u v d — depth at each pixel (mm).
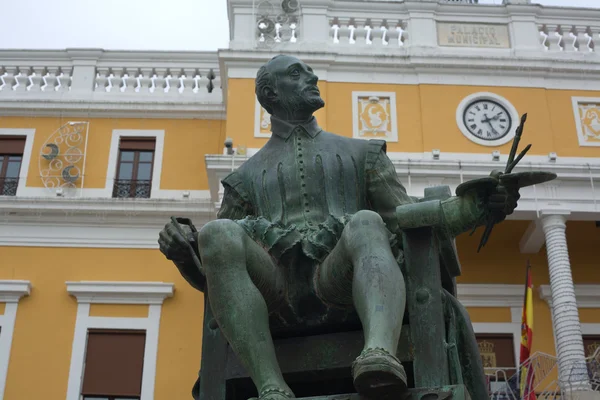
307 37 20359
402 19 20828
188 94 21688
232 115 19562
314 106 3021
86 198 20359
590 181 19406
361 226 2520
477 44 20672
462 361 2816
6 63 21844
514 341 20062
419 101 20000
